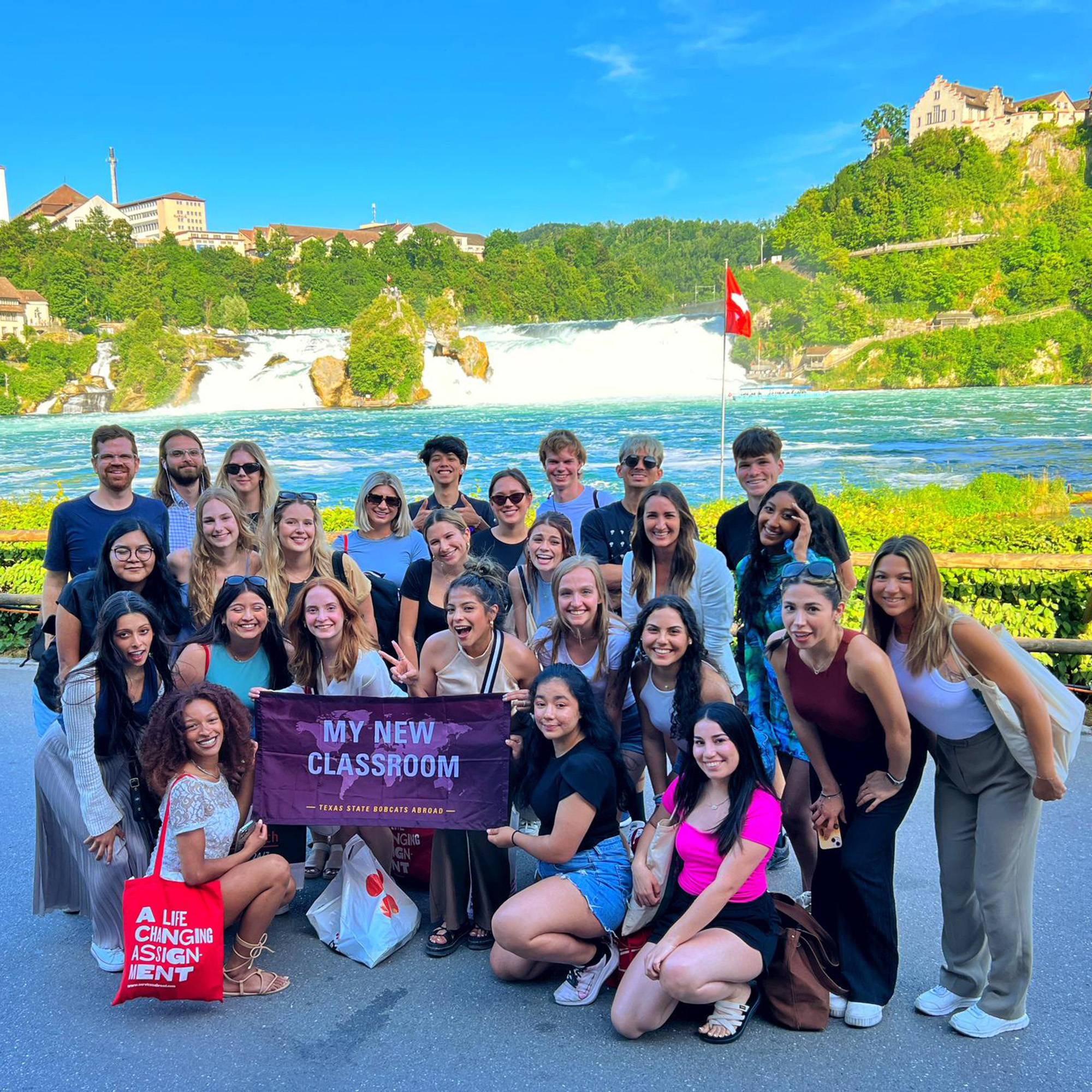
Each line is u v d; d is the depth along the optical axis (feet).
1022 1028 10.13
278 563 14.85
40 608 27.73
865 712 10.29
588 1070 9.59
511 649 12.87
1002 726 9.45
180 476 17.87
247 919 11.15
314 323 282.36
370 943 11.85
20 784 18.11
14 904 13.69
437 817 11.93
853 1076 9.42
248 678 12.98
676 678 11.80
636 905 10.87
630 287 322.75
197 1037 10.35
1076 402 159.74
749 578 12.89
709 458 107.55
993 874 9.82
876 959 10.32
